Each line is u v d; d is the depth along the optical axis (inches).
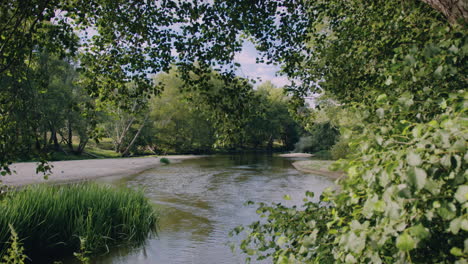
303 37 226.1
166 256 251.0
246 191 560.4
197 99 213.3
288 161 1337.4
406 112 68.6
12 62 156.2
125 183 657.0
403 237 41.3
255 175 810.8
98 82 203.2
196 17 192.4
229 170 948.6
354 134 73.8
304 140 1978.3
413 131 50.0
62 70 1060.5
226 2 196.7
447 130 44.9
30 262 229.9
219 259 243.3
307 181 692.1
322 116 749.3
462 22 89.9
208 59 200.7
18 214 242.2
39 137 173.3
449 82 95.0
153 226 333.7
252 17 208.5
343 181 72.3
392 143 60.8
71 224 270.2
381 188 58.1
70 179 661.3
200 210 411.5
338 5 218.2
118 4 198.2
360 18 195.8
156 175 816.9
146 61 200.4
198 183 663.8
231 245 109.9
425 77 91.0
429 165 44.6
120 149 1654.8
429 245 58.1
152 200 478.0
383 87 124.4
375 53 164.6
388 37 150.0
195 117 1911.9
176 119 1972.2
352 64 181.2
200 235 303.7
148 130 1854.1
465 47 67.2
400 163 48.3
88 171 812.0
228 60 203.0
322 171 856.3
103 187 344.2
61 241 261.7
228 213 394.3
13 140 161.6
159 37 198.4
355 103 100.7
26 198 263.6
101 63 200.7
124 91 206.5
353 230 53.9
